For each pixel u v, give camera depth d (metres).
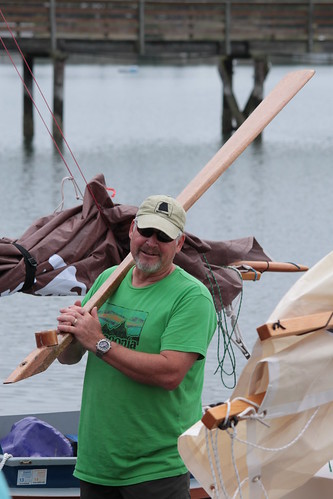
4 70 165.12
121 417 10.41
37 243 13.26
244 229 47.25
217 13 71.12
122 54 69.56
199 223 48.34
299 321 8.68
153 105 110.69
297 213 50.88
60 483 14.92
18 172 61.25
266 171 64.25
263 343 8.70
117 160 67.56
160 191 56.62
